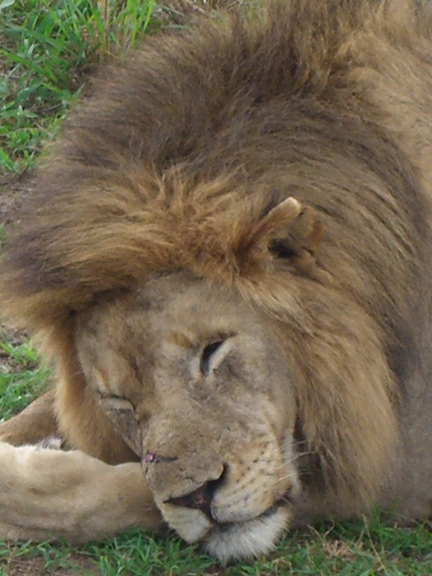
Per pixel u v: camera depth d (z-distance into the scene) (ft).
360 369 22.34
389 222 23.04
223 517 21.39
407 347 23.44
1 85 39.42
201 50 24.35
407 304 23.27
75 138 23.95
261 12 25.50
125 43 40.19
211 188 21.63
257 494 21.45
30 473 23.07
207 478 20.98
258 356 21.53
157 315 21.49
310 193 22.33
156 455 21.03
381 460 23.24
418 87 25.14
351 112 23.77
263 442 21.48
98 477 23.21
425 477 24.09
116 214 21.80
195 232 21.27
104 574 21.88
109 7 40.96
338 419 22.48
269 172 22.29
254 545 22.04
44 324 23.48
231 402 21.33
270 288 21.45
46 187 23.41
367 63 24.75
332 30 24.86
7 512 22.94
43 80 39.86
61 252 21.86
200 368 21.31
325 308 21.95
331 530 23.68
